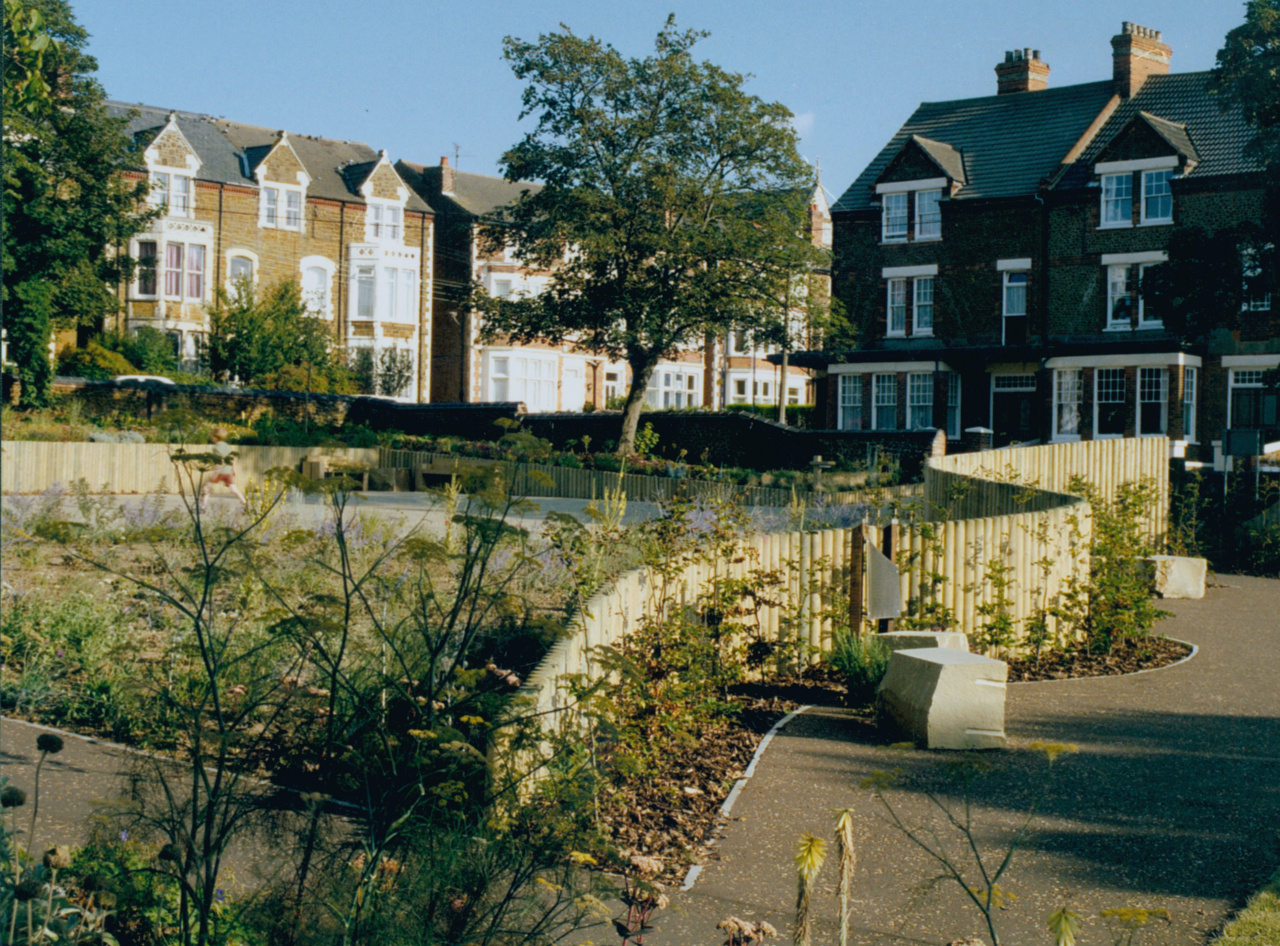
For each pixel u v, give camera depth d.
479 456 33.06
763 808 6.45
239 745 4.34
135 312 46.44
